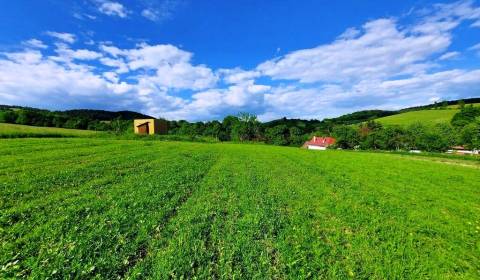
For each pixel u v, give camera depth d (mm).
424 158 51344
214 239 7863
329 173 22094
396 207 12375
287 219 10055
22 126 83188
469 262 7402
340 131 97438
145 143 45469
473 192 16500
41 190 12188
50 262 6160
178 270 6105
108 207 10227
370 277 6328
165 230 8367
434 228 9758
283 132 118125
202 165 23266
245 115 124188
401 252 7562
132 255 6820
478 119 69438
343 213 11070
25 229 7785
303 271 6336
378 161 33438
